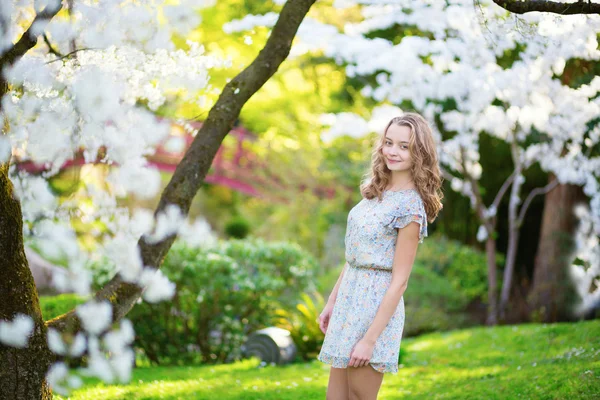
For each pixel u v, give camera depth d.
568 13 3.01
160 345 6.29
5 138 2.60
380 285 2.64
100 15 2.80
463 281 10.55
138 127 3.08
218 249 6.81
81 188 3.74
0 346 2.73
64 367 2.76
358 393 2.64
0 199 2.68
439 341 7.06
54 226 3.13
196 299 6.34
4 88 2.69
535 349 5.56
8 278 2.71
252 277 6.69
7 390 2.73
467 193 8.39
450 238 12.17
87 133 3.13
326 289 9.41
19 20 3.04
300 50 6.17
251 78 3.27
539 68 4.62
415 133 2.66
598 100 4.81
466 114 6.63
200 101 3.34
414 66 5.59
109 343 2.70
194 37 9.74
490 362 5.29
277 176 13.88
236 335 6.50
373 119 6.38
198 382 4.55
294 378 4.83
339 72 11.54
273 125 13.44
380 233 2.63
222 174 13.98
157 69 3.06
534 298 8.95
